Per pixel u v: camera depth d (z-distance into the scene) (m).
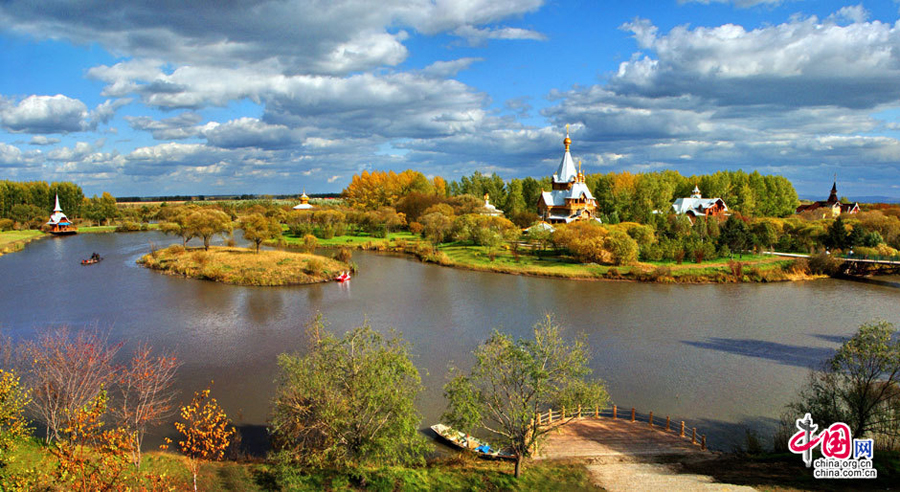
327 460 28.09
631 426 36.25
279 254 101.75
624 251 100.56
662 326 62.19
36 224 181.62
